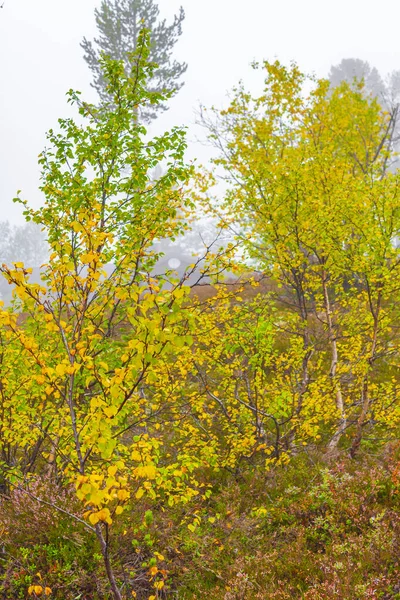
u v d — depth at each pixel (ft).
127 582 15.33
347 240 25.14
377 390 25.67
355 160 40.91
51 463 19.47
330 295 38.14
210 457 20.25
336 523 18.79
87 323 16.08
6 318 10.11
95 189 17.70
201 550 17.61
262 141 34.65
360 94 42.04
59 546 15.93
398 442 24.52
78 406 16.53
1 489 19.93
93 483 9.46
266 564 16.88
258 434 23.08
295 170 26.02
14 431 17.88
